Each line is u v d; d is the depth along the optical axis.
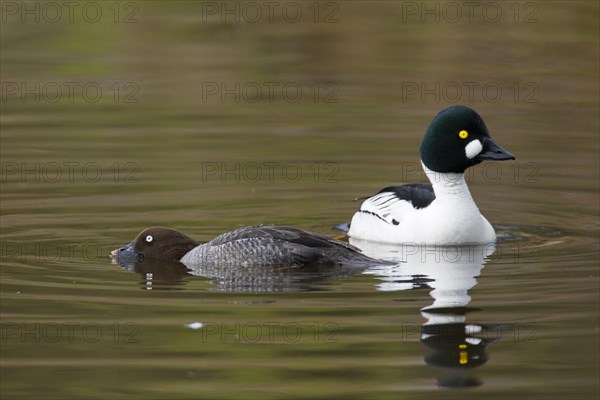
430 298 12.27
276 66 27.33
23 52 28.09
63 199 17.20
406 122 22.28
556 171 19.03
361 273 13.52
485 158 15.12
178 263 14.06
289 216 16.66
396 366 10.20
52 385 9.79
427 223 15.15
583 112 23.06
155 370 10.15
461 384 9.79
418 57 28.00
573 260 13.98
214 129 21.92
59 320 11.49
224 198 17.45
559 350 10.55
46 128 21.91
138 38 29.56
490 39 29.30
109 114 23.14
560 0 33.19
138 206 16.86
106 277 13.27
